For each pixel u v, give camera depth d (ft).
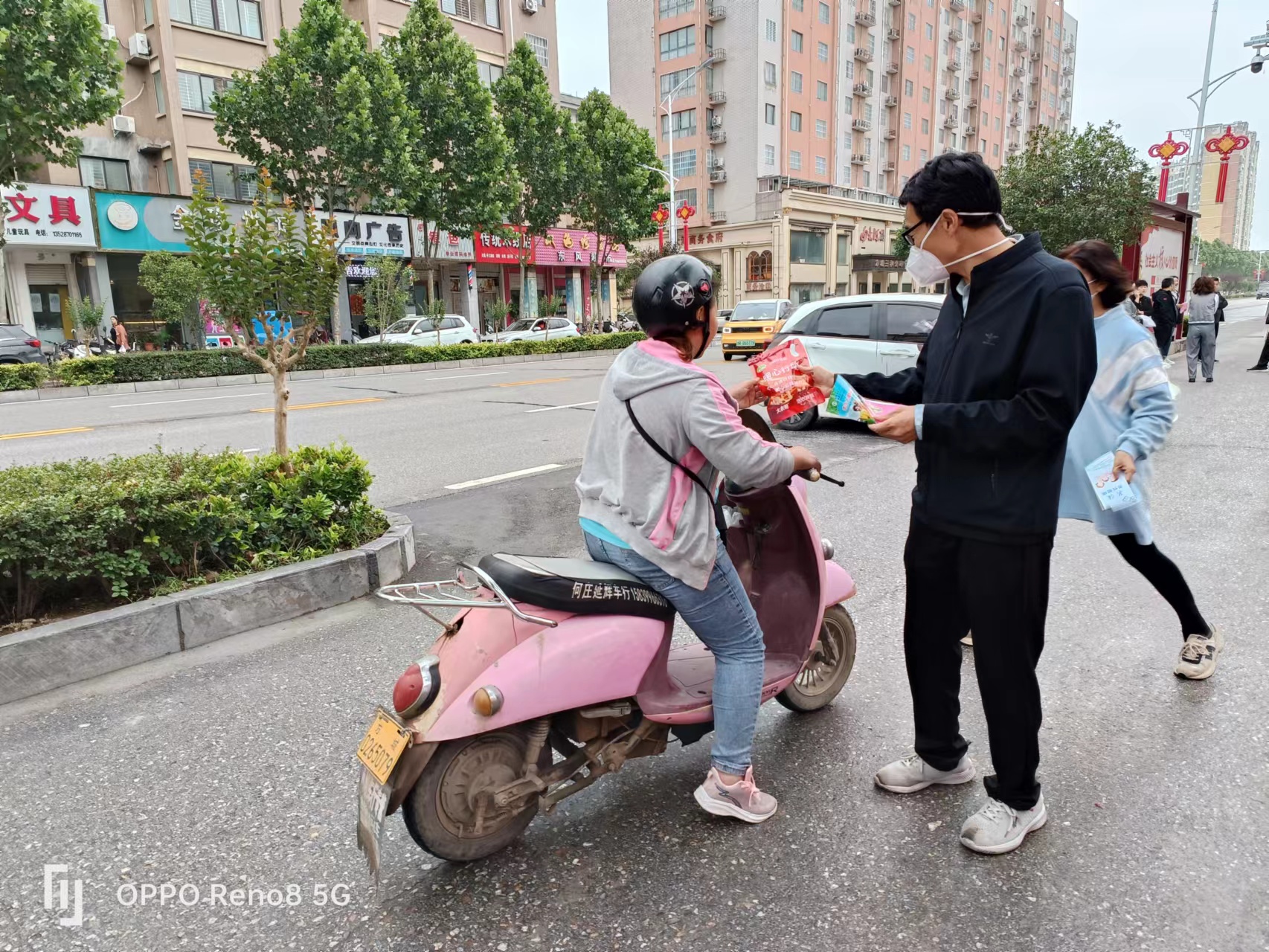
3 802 9.39
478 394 48.98
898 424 7.41
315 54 73.56
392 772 7.32
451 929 7.30
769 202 161.99
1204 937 6.95
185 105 85.25
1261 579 15.49
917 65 205.26
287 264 18.11
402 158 75.87
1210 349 47.26
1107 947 6.88
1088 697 11.25
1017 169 77.36
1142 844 8.19
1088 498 11.33
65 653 12.19
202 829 8.83
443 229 91.35
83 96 59.16
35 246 75.00
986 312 7.33
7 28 52.70
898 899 7.52
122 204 79.00
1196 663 11.58
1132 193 71.41
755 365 8.19
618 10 177.99
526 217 102.83
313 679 12.28
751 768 9.10
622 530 7.75
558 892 7.73
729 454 7.27
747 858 8.16
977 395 7.39
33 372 54.08
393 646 13.44
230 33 87.66
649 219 109.50
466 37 111.04
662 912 7.43
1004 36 241.55
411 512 21.90
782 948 6.95
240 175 82.89
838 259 177.78
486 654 7.52
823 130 180.65
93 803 9.34
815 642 9.89
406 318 89.10
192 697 11.78
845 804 9.03
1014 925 7.16
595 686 7.77
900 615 14.40
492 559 7.80
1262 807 8.73
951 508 7.74
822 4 175.42
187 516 13.99
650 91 176.04
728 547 10.32
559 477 25.94
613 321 135.54
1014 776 8.06
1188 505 20.88
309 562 15.14
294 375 63.41
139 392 56.08
